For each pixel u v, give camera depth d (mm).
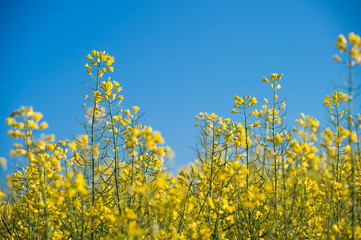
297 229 1092
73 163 1173
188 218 1170
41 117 1043
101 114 1161
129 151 1104
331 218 1101
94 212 1084
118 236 1007
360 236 1076
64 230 1135
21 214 1171
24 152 1047
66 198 1055
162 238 1031
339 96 1173
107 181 1144
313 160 1036
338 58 995
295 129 1073
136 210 1120
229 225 1155
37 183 1117
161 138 1054
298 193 1126
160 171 1174
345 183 1107
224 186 1170
